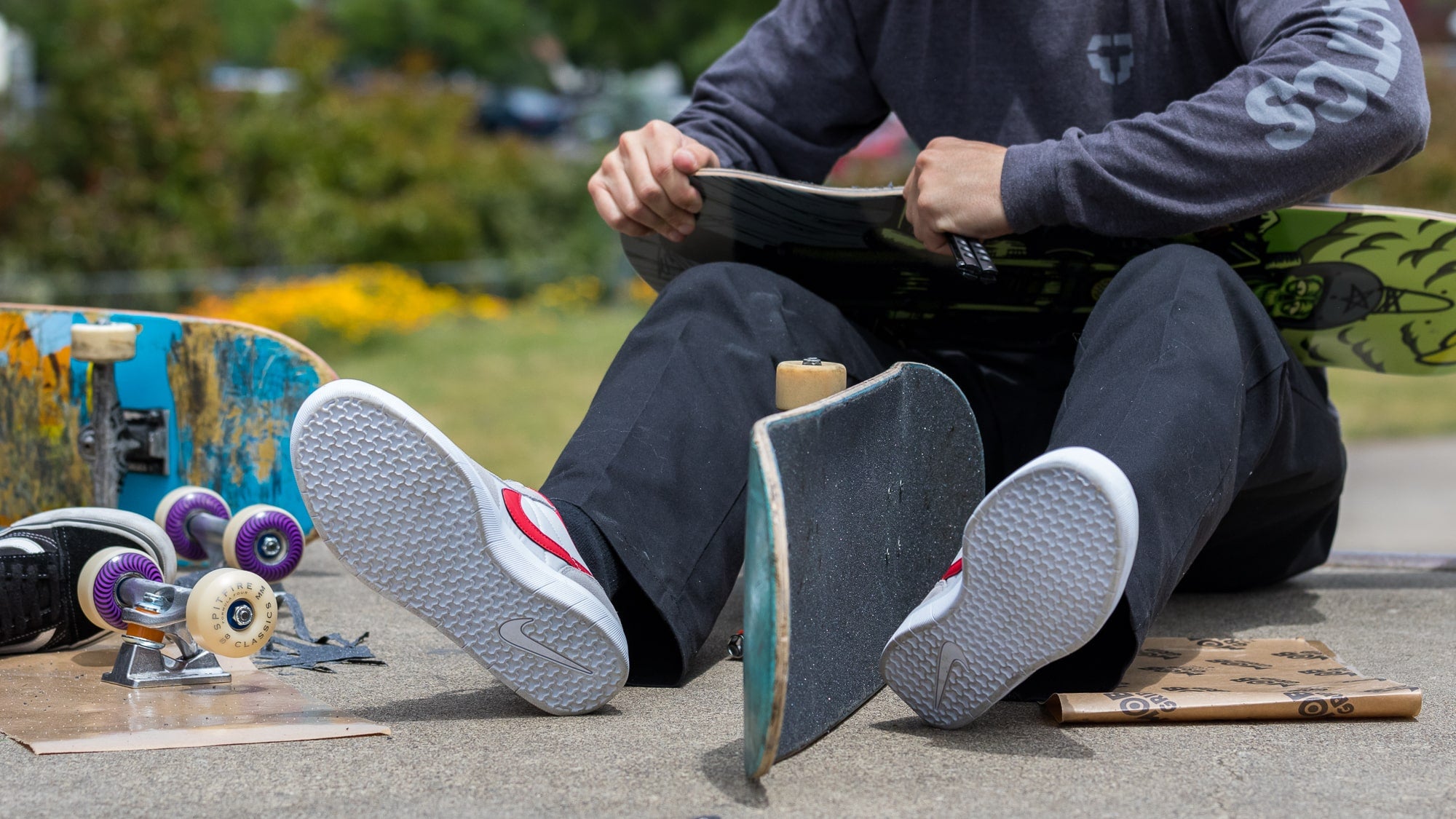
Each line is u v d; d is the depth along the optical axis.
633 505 1.58
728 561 1.66
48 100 9.12
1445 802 1.25
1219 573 2.27
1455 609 2.20
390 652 1.87
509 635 1.46
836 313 1.92
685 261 2.29
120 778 1.30
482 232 10.83
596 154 11.65
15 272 8.39
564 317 9.81
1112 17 2.07
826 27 2.37
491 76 33.44
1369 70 1.69
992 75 2.16
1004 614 1.33
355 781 1.29
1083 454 1.24
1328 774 1.32
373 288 8.93
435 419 6.29
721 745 1.41
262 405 2.35
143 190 8.93
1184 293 1.56
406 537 1.42
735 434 1.67
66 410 2.45
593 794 1.26
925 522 1.62
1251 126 1.69
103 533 1.83
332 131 10.09
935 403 1.60
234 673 1.73
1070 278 1.99
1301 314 2.04
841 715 1.44
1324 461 1.95
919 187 1.87
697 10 24.55
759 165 2.43
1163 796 1.26
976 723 1.50
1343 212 1.87
